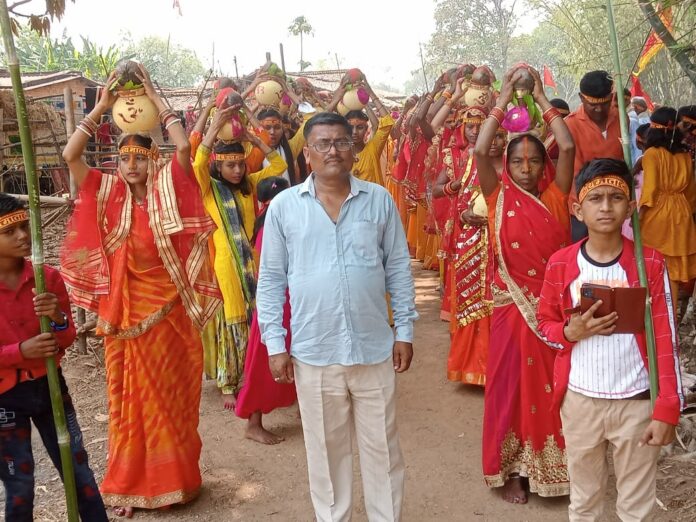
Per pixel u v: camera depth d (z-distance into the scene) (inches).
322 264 124.7
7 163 533.3
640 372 112.5
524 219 148.3
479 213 205.2
